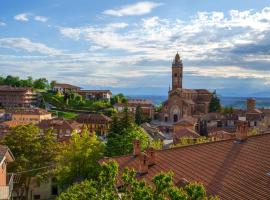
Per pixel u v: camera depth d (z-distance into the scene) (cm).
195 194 1855
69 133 14712
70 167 7094
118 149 8294
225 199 2502
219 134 9719
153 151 3866
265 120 17675
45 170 7419
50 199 7844
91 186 2305
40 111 19488
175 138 11456
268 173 2598
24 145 7231
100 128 18625
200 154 3559
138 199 1942
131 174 2147
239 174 2784
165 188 1939
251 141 3325
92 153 7206
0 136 12162
